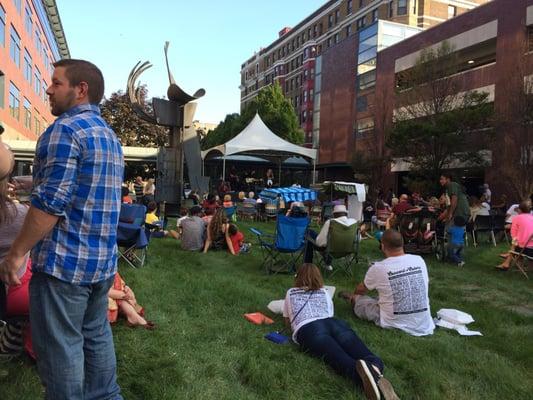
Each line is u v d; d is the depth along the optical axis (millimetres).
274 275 6891
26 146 20469
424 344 4055
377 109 28500
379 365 3264
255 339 3967
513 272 8023
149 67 15602
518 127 17562
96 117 2178
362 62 37812
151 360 3322
